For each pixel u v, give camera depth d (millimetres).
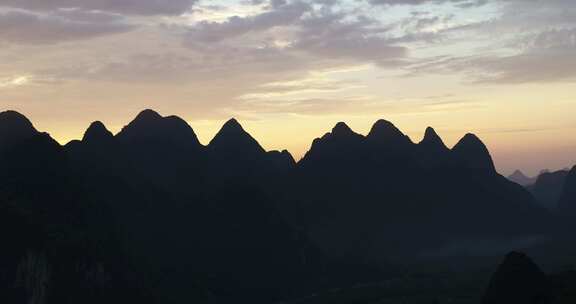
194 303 130125
